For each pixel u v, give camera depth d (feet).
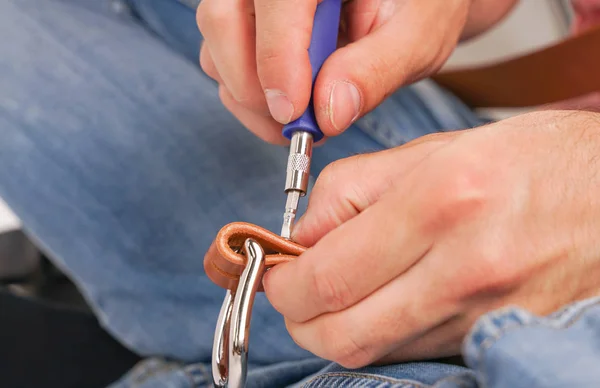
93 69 2.08
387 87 1.78
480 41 4.18
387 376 1.45
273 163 2.07
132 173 1.97
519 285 1.39
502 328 1.26
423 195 1.40
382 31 1.79
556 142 1.44
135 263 1.97
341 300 1.46
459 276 1.39
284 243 1.52
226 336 1.53
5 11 2.18
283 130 1.71
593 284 1.43
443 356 1.50
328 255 1.45
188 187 1.99
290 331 1.54
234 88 1.81
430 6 1.83
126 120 2.01
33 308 2.31
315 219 1.57
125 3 2.42
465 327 1.43
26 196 1.98
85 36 2.16
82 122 1.99
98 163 1.97
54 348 2.24
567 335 1.25
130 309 2.01
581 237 1.41
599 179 1.42
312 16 1.68
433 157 1.43
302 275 1.47
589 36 2.38
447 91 2.83
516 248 1.38
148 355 2.04
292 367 1.86
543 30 4.06
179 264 1.97
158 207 1.97
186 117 2.06
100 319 2.24
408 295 1.42
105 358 2.26
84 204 1.96
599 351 1.23
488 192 1.39
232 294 1.55
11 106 1.99
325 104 1.68
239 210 1.99
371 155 1.58
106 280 1.99
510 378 1.23
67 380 2.19
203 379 1.94
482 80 2.71
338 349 1.48
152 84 2.09
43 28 2.15
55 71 2.06
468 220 1.39
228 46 1.77
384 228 1.42
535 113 1.51
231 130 2.07
